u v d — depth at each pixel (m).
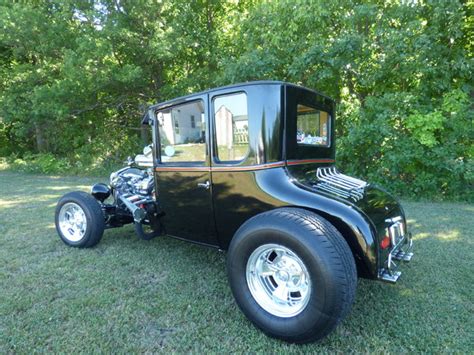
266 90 2.28
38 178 10.30
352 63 6.44
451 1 5.70
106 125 12.70
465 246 3.49
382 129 5.98
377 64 6.51
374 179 6.46
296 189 2.23
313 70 6.85
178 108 2.77
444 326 2.08
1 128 15.19
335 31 7.09
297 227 1.85
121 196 3.66
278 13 7.12
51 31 9.90
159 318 2.21
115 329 2.08
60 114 10.31
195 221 2.81
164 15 9.95
